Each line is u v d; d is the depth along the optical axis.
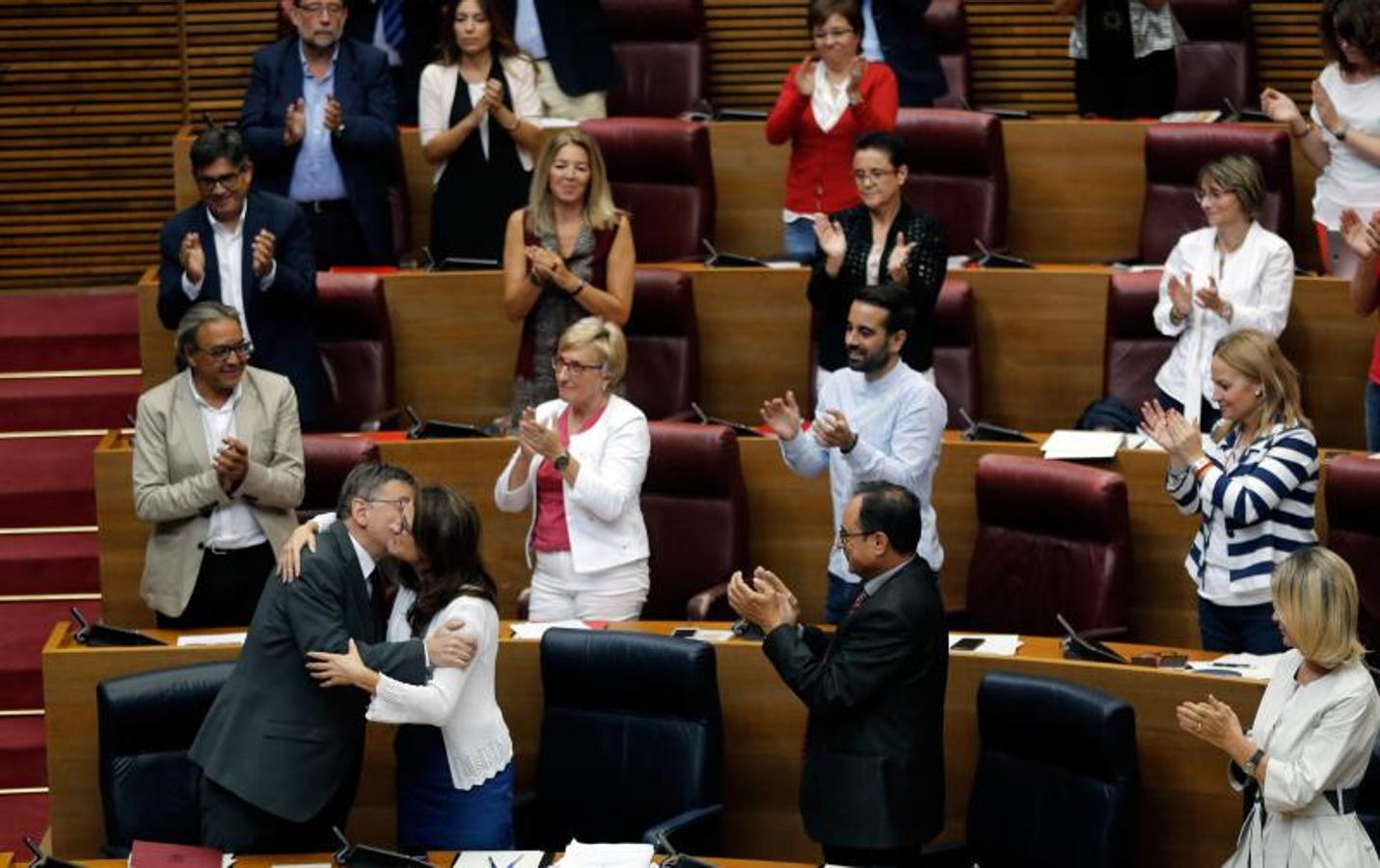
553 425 23.77
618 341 23.42
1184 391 26.78
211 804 19.94
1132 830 20.70
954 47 33.62
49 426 31.23
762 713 23.16
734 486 25.77
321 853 19.94
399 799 20.30
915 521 20.02
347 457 25.67
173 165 35.22
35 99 34.94
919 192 31.11
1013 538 25.09
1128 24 31.70
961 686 22.56
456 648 19.44
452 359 29.72
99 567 28.05
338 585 19.67
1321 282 28.28
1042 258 31.94
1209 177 26.70
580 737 22.34
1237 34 33.09
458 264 29.75
